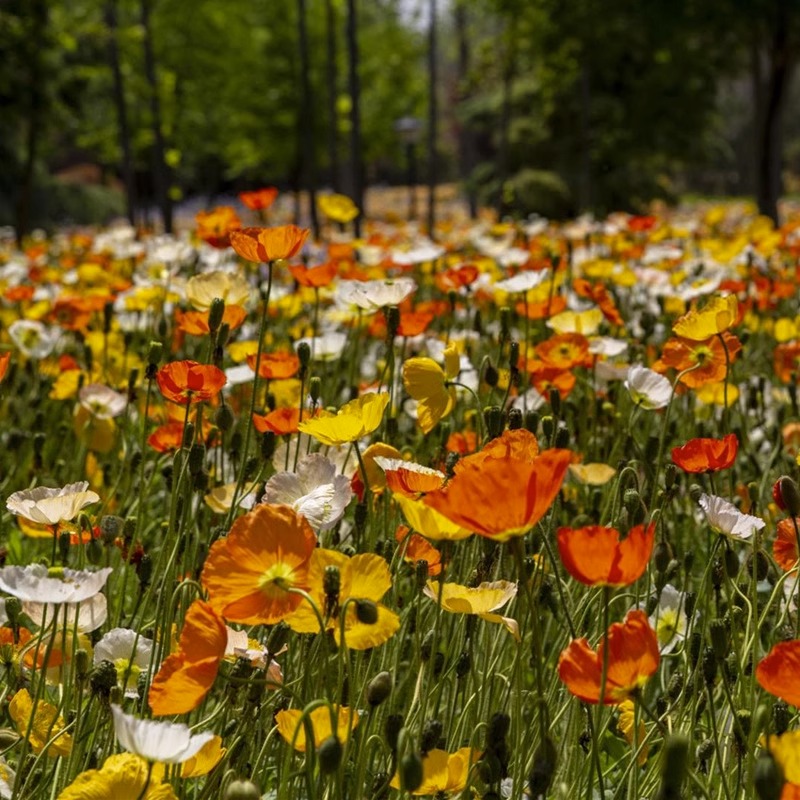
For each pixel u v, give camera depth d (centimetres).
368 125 3019
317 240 1086
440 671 230
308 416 276
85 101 2314
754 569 221
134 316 508
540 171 2902
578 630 238
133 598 318
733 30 1820
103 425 368
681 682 230
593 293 406
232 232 239
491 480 147
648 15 1805
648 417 405
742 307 319
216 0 2744
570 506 344
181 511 242
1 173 2842
